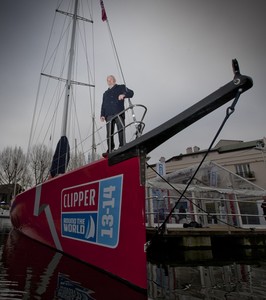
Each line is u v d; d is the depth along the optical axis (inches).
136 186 132.3
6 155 1134.4
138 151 136.2
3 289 114.0
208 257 249.8
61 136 284.4
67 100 325.7
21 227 351.3
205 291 123.2
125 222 135.9
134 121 151.6
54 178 232.5
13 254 204.8
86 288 119.2
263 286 133.8
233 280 148.3
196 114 111.2
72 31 367.6
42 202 258.4
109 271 141.1
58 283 126.2
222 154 1056.8
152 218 339.0
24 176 1041.5
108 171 155.9
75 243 182.9
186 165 1116.5
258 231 335.3
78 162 264.8
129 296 110.4
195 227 348.8
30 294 108.7
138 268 121.2
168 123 119.4
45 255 200.5
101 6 319.0
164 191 454.0
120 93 200.8
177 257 247.1
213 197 447.8
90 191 170.6
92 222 164.1
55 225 219.8
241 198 504.7
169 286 132.7
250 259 238.2
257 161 973.8
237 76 96.7
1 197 1403.8
